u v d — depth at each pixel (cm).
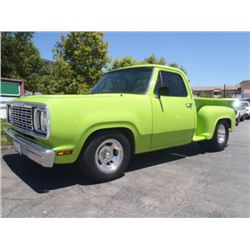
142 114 375
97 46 1255
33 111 315
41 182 353
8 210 271
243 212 276
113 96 346
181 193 325
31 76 2173
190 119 471
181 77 471
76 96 312
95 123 317
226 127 608
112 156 359
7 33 2102
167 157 518
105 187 338
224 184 362
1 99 963
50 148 295
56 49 1273
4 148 539
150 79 407
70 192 320
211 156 539
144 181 366
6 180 359
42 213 266
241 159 515
